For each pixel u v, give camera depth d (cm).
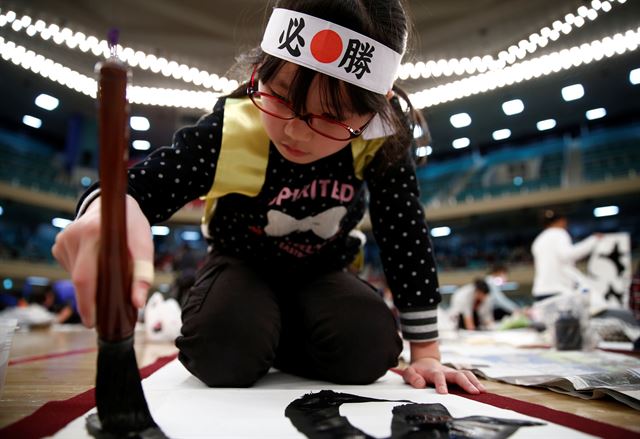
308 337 97
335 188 98
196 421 60
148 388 85
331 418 62
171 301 276
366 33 69
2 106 1152
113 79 48
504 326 399
